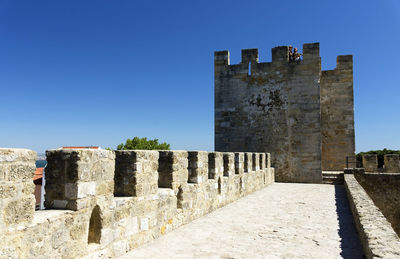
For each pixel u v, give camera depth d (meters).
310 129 22.45
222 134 24.64
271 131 23.39
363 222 6.63
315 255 6.30
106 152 5.82
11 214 3.93
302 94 22.81
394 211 18.48
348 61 25.25
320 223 9.16
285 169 22.80
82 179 5.19
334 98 25.44
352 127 24.91
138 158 6.75
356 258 6.11
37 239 4.31
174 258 6.03
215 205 11.28
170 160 8.38
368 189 19.02
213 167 11.42
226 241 7.24
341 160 25.02
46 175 5.36
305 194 15.72
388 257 4.40
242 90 24.36
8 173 3.89
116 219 6.03
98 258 5.52
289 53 25.86
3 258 3.81
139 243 6.73
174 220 8.30
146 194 7.03
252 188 16.45
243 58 24.44
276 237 7.63
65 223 4.83
